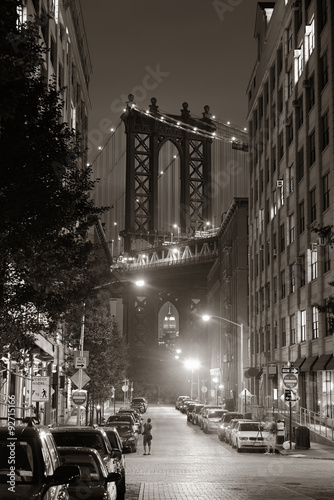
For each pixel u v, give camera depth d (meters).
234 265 97.06
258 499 19.61
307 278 55.31
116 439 18.86
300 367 54.81
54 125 14.74
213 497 20.03
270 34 72.94
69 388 64.69
